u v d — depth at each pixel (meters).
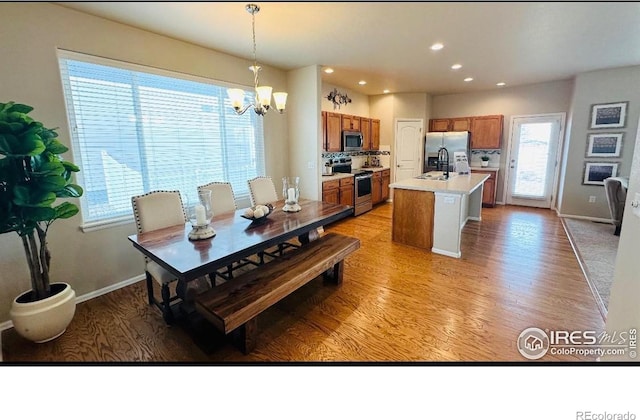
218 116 3.73
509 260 3.41
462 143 6.43
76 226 2.63
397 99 6.67
